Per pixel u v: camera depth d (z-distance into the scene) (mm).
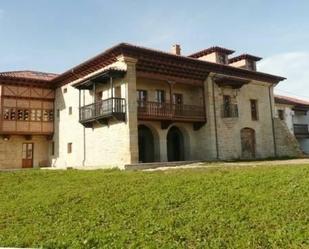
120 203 11750
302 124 44219
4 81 29672
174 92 28188
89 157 26641
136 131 23172
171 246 8023
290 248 7270
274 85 34219
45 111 31828
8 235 10172
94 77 24172
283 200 9781
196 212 9930
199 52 32688
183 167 19438
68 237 9375
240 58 33906
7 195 15273
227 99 29656
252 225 8578
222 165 19266
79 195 13414
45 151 32688
